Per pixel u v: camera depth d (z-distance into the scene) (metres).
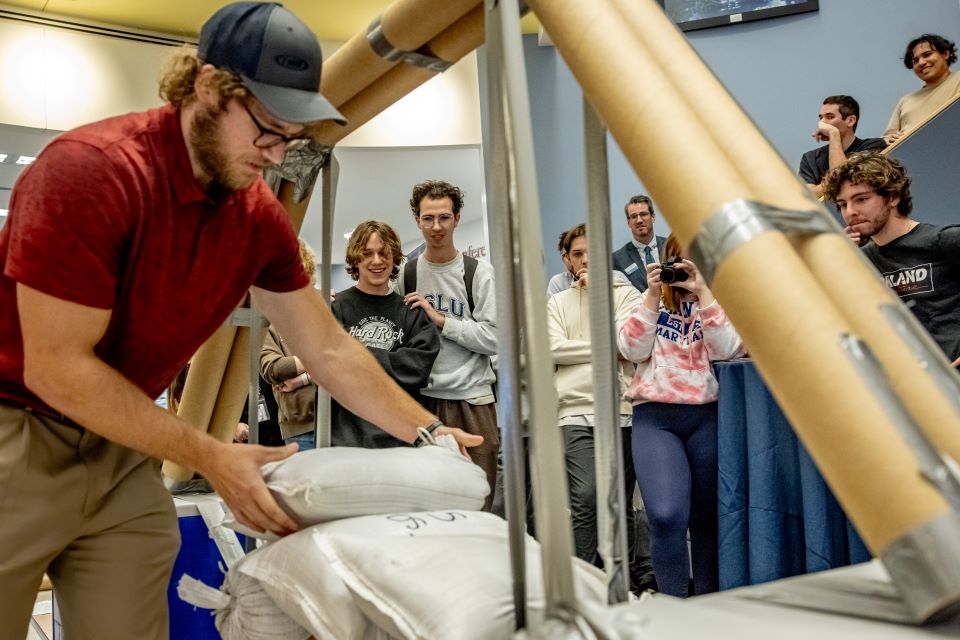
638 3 0.71
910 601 0.46
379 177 7.31
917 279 2.12
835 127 4.04
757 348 0.54
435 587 0.84
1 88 4.74
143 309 1.15
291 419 2.47
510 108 0.67
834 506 1.96
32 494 1.14
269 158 1.08
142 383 1.24
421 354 2.54
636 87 0.61
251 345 1.64
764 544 2.05
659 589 2.30
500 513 2.67
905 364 0.54
